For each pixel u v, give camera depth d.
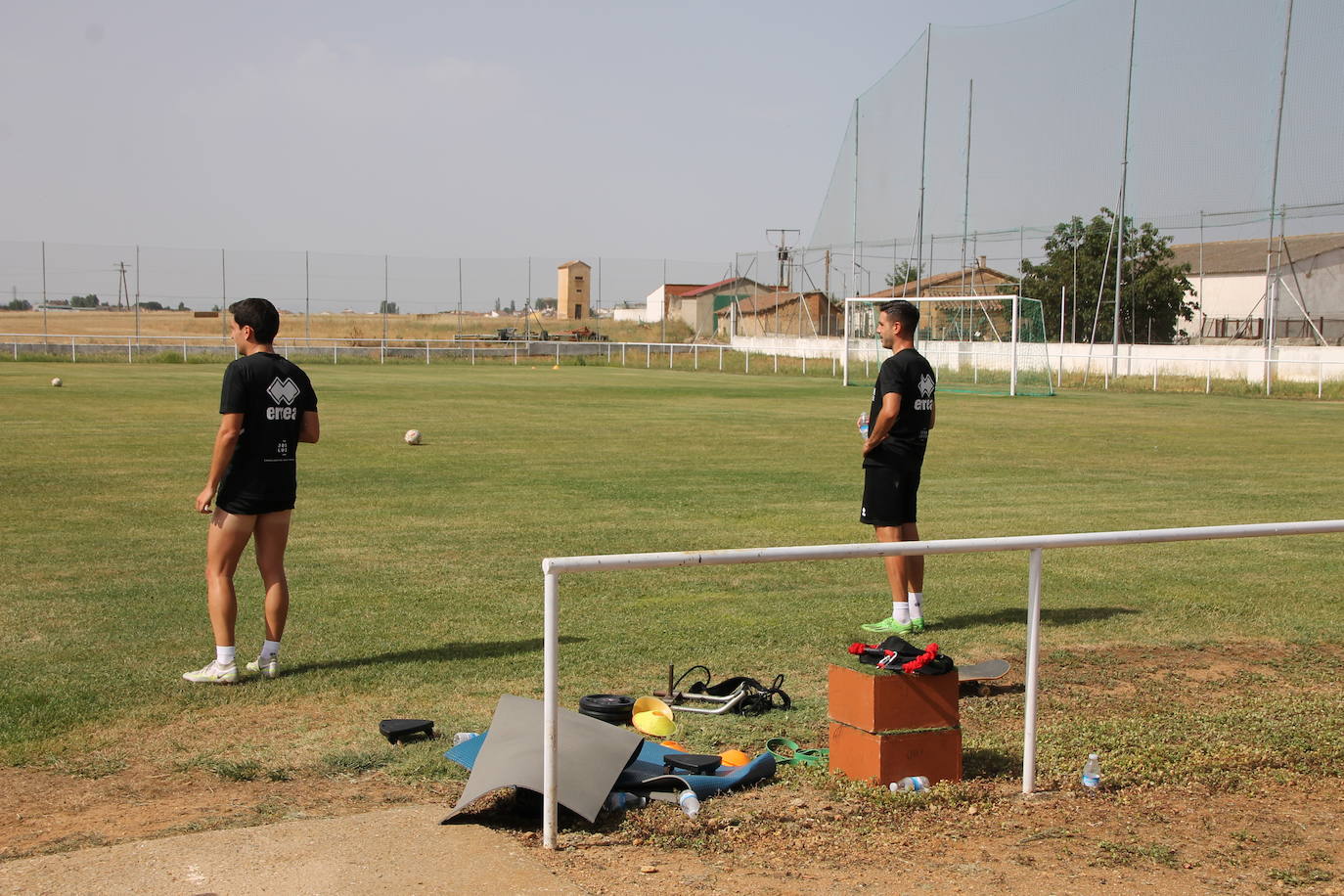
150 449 16.80
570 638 7.19
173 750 5.15
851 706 4.82
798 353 55.41
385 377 40.78
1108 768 5.07
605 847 4.11
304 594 8.27
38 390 28.98
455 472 15.21
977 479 15.57
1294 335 49.22
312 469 15.47
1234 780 5.03
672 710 5.81
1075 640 7.52
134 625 7.27
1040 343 42.31
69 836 4.14
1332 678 6.78
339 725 5.53
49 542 9.98
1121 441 21.12
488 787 4.24
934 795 4.65
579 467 16.05
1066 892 3.87
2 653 6.62
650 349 60.03
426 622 7.51
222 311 64.12
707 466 16.34
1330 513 12.72
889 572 7.54
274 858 3.91
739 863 4.02
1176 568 9.92
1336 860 4.21
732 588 8.75
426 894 3.67
